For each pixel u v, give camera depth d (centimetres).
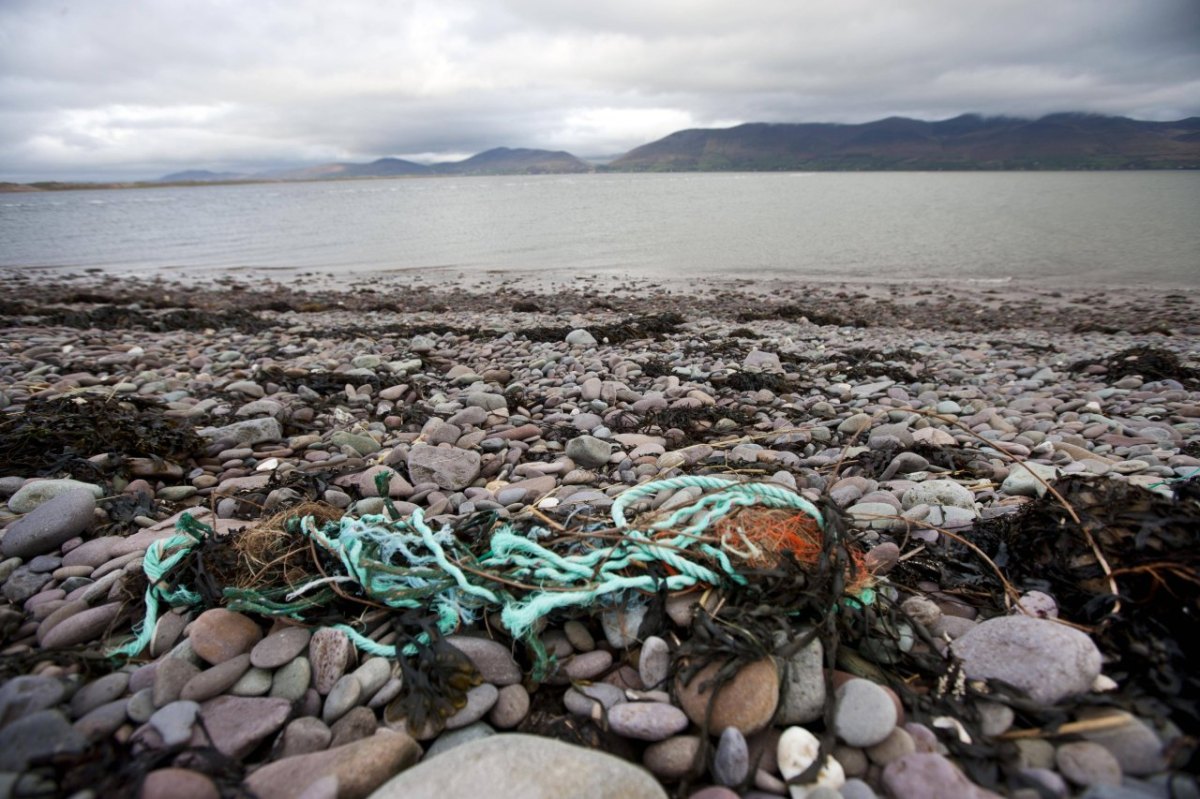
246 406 179
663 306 466
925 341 338
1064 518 90
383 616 84
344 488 134
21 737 64
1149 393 212
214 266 753
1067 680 69
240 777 65
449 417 185
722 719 69
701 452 147
